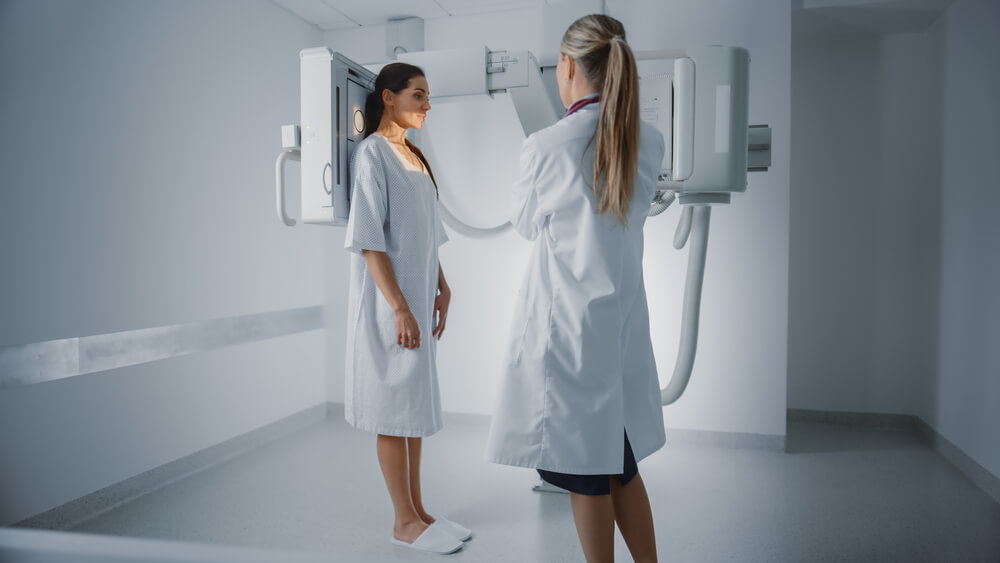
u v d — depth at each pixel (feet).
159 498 8.20
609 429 4.15
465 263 11.59
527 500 8.05
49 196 7.15
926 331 10.91
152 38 8.49
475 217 11.57
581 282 4.12
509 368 4.34
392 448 6.61
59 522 7.30
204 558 3.80
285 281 11.35
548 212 4.18
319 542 6.84
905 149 11.12
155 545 4.07
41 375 7.08
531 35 11.07
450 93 6.44
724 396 10.28
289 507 7.86
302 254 11.86
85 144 7.55
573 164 4.07
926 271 10.97
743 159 5.98
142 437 8.41
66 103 7.32
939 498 8.04
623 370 4.46
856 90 11.32
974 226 8.94
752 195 10.05
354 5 10.98
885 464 9.41
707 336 10.32
